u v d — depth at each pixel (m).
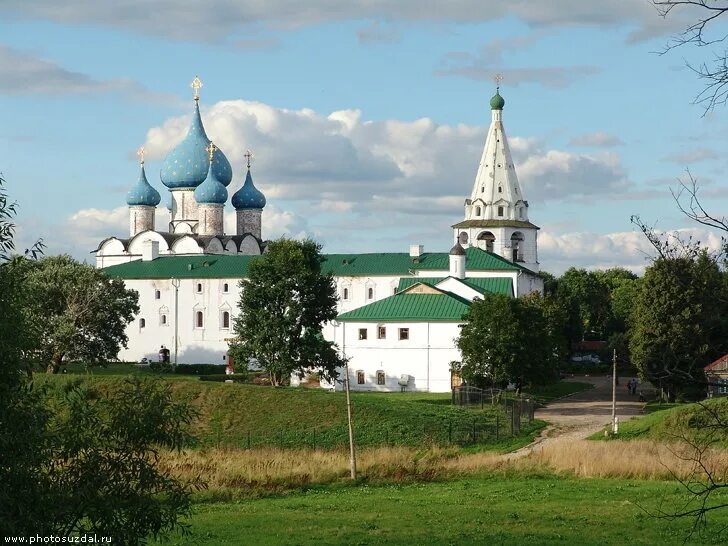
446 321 121.81
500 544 37.62
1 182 27.12
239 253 182.75
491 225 180.62
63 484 26.45
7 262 27.19
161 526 27.50
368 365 123.88
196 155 189.00
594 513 43.84
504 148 183.62
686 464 53.44
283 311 113.44
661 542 37.75
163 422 27.36
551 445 65.00
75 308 109.44
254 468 56.03
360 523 41.97
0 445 24.94
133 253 181.38
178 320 164.00
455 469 56.94
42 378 82.69
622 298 184.00
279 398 86.69
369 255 167.12
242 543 37.81
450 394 116.88
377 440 75.44
